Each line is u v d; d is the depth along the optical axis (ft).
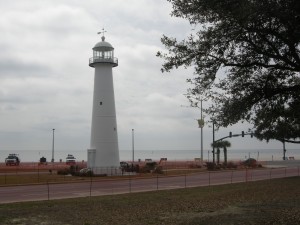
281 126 47.34
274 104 41.50
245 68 40.01
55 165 233.14
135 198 78.54
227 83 40.40
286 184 103.04
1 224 51.13
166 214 59.11
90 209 63.82
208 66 38.99
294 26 34.65
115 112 175.94
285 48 38.09
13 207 65.41
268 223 49.24
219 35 36.52
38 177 142.61
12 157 249.14
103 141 171.12
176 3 36.81
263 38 36.81
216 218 54.19
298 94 40.42
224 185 107.14
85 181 132.05
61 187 111.86
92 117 175.32
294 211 57.47
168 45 42.65
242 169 207.00
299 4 32.55
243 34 36.68
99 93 173.78
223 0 33.81
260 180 123.03
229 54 38.96
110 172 167.22
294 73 40.68
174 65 39.65
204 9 35.27
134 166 185.47
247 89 40.22
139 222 52.90
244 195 80.07
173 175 160.86
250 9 32.53
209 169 202.80
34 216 57.11
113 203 70.54
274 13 33.24
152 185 115.75
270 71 40.45
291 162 299.99
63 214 59.00
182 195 83.25
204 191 90.94
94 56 176.24
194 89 40.40
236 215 56.08
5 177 134.62
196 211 61.36
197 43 38.19
